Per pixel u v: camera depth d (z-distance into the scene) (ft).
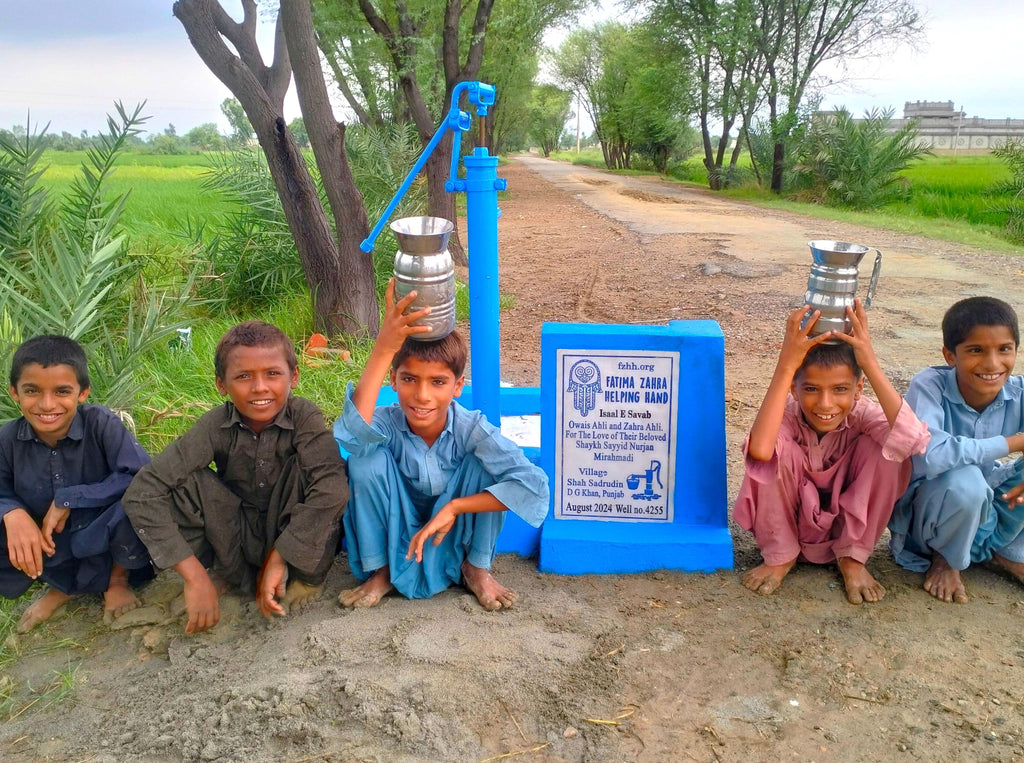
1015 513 10.39
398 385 9.76
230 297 28.32
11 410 12.80
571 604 10.37
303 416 9.96
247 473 10.06
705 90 101.96
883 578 11.00
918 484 10.41
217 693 8.72
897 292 31.07
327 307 22.99
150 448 15.06
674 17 98.89
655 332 11.16
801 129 90.43
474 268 11.08
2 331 13.79
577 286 33.35
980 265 37.40
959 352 10.24
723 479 11.37
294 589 10.62
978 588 10.73
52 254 21.42
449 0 37.96
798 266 36.11
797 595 10.58
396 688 8.61
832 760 7.78
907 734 8.07
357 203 22.50
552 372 11.33
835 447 10.62
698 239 46.03
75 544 10.14
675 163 162.20
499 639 9.48
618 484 11.52
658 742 8.05
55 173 84.12
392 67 53.11
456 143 10.89
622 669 9.09
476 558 10.35
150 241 29.84
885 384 9.77
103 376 15.14
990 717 8.25
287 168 22.02
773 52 94.32
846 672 9.00
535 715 8.44
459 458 10.22
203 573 9.95
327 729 8.20
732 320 26.68
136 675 9.50
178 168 127.13
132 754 8.12
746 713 8.43
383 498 10.07
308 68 21.24
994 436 10.61
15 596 10.53
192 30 20.93
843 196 80.84
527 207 72.64
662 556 11.18
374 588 10.41
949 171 105.60
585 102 198.29
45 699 9.12
